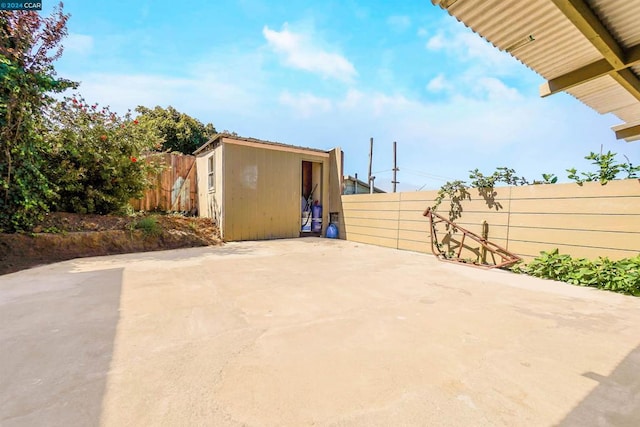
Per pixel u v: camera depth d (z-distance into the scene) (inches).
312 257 190.9
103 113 226.1
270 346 66.5
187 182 331.0
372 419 43.4
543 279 137.4
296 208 308.2
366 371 56.5
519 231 163.8
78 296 101.1
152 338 69.8
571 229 143.5
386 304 97.7
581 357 63.2
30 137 169.9
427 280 132.7
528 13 87.5
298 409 45.4
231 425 41.7
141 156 252.5
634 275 113.2
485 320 84.1
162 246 218.8
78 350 63.2
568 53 109.3
